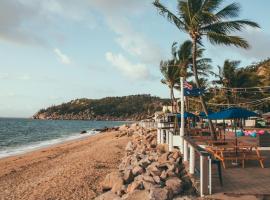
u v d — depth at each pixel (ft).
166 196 27.84
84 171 54.13
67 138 192.95
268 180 31.45
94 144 118.73
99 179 47.93
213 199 25.62
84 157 74.08
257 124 116.16
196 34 72.08
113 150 86.02
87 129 343.87
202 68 111.45
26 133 249.55
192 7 71.15
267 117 129.29
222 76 156.87
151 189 29.04
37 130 299.58
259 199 25.52
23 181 51.37
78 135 226.99
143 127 140.77
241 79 155.22
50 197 39.37
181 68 113.91
